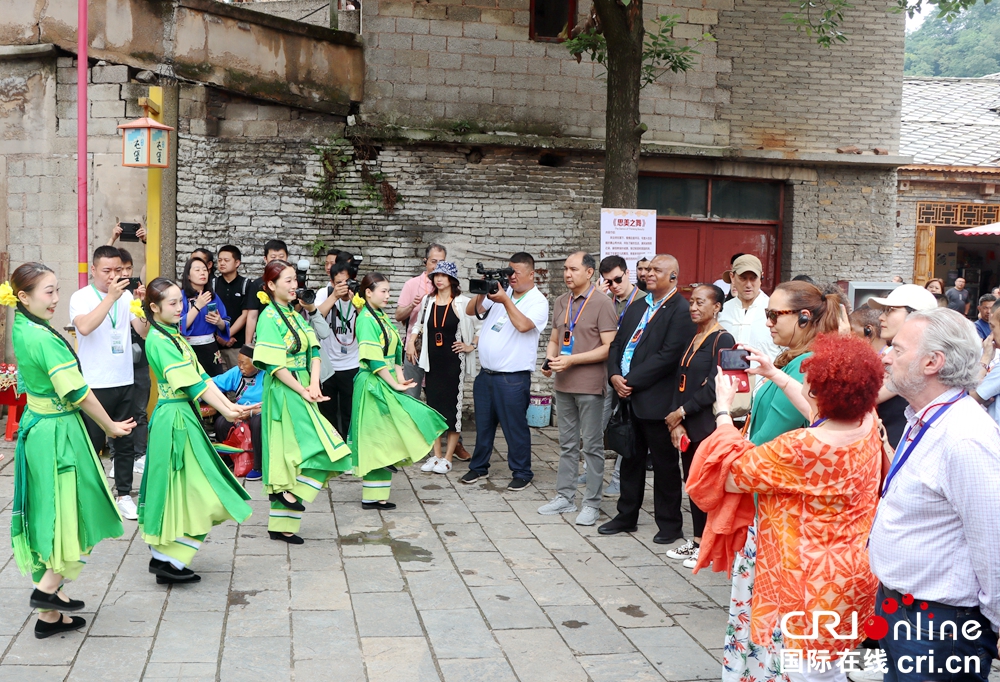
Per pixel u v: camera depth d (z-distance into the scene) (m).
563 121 10.18
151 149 7.90
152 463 4.88
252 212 9.59
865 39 10.88
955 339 2.73
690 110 10.52
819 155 10.78
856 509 3.11
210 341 8.13
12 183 9.21
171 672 3.96
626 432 6.01
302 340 5.84
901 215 13.62
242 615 4.63
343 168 9.77
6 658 4.05
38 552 4.18
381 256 9.88
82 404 4.35
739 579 3.60
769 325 3.76
